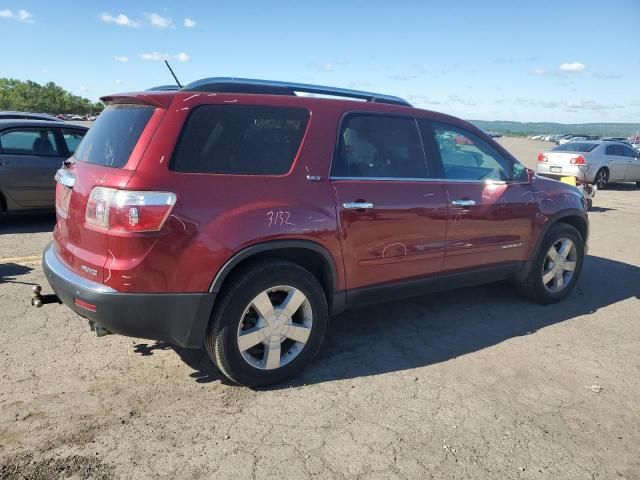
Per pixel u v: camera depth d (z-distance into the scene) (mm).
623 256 7707
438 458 2812
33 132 7996
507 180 4785
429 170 4172
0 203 7805
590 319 4965
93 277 2998
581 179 16484
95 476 2564
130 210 2854
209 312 3139
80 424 2971
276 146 3396
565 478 2713
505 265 4805
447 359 3996
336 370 3748
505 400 3430
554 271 5246
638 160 17906
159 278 2949
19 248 6711
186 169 3033
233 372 3295
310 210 3404
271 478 2604
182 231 2959
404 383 3594
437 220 4121
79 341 4027
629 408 3404
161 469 2635
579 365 3984
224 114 3242
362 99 4137
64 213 3355
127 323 3000
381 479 2631
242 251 3146
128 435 2891
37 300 3488
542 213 4934
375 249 3791
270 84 3633
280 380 3496
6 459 2650
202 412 3141
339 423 3086
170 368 3660
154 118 3064
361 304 3941
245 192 3188
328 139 3600
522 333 4559
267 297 3324
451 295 5488
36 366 3609
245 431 2973
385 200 3787
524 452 2900
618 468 2811
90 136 3566
